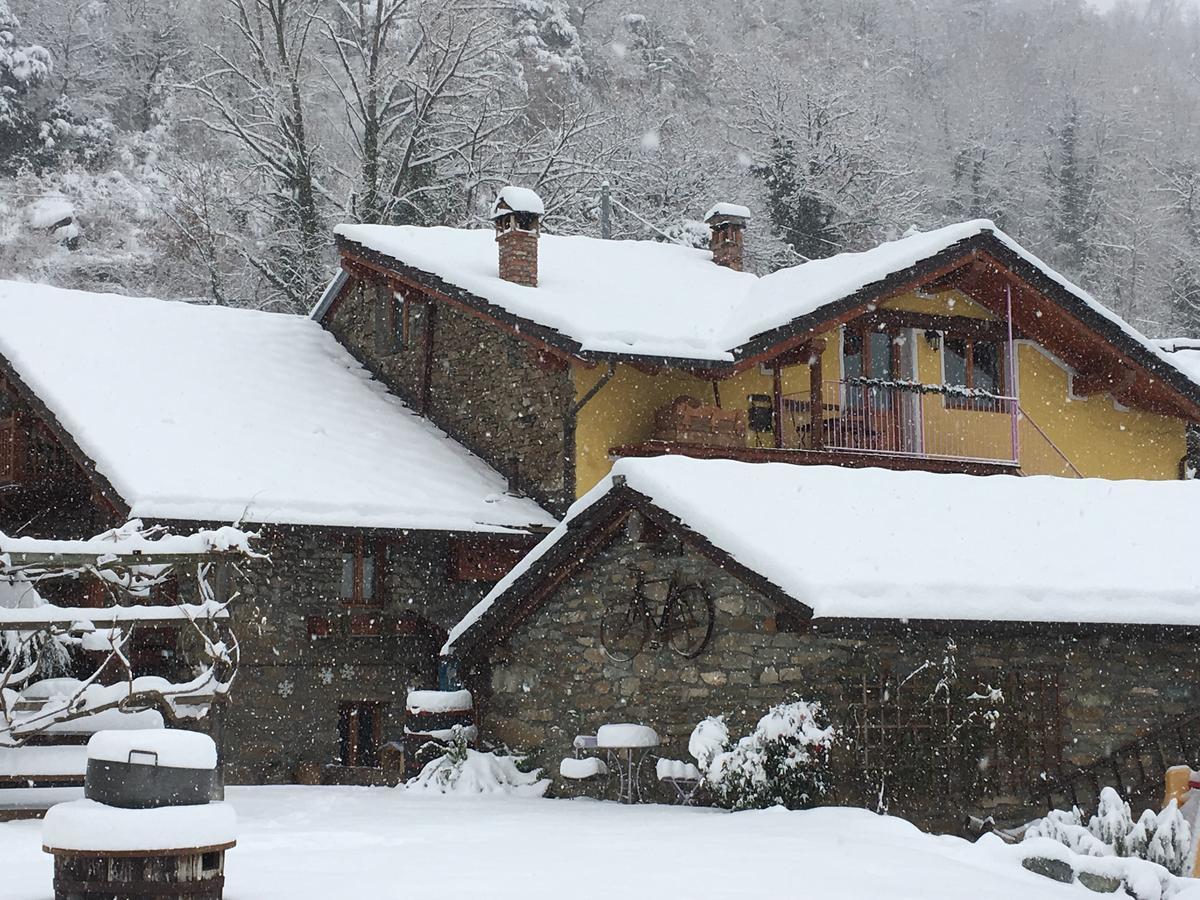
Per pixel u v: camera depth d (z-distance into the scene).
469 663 16.55
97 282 37.81
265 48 33.88
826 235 42.31
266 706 17.48
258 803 13.97
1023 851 9.86
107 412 18.14
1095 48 67.06
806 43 59.72
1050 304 21.09
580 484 19.00
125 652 16.06
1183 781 11.76
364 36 34.50
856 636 12.76
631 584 14.45
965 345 22.19
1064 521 14.94
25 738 11.59
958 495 15.17
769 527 13.15
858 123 44.09
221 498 16.86
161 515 16.27
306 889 8.11
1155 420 23.56
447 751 15.91
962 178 54.00
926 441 21.53
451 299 20.14
